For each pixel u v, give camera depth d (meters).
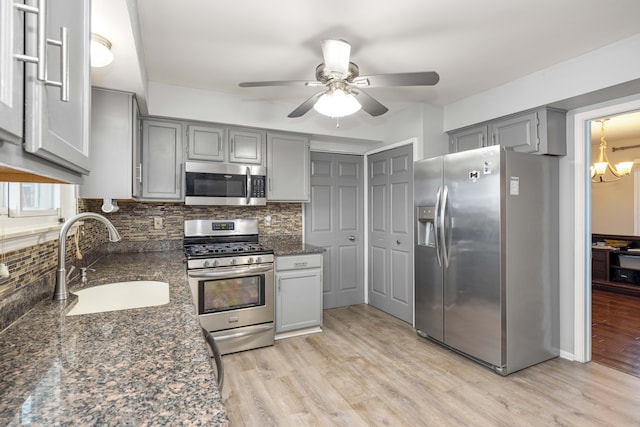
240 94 3.07
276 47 2.22
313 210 3.96
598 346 2.95
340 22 1.93
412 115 3.46
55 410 0.61
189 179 2.88
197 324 1.10
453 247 2.72
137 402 0.64
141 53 1.99
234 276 2.78
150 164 2.81
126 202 2.96
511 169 2.44
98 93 2.07
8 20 0.43
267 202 3.51
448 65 2.51
